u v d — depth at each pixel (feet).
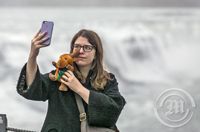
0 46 226.99
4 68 204.74
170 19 278.87
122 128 132.26
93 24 282.77
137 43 243.60
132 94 179.93
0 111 151.64
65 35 252.21
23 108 151.94
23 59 217.15
